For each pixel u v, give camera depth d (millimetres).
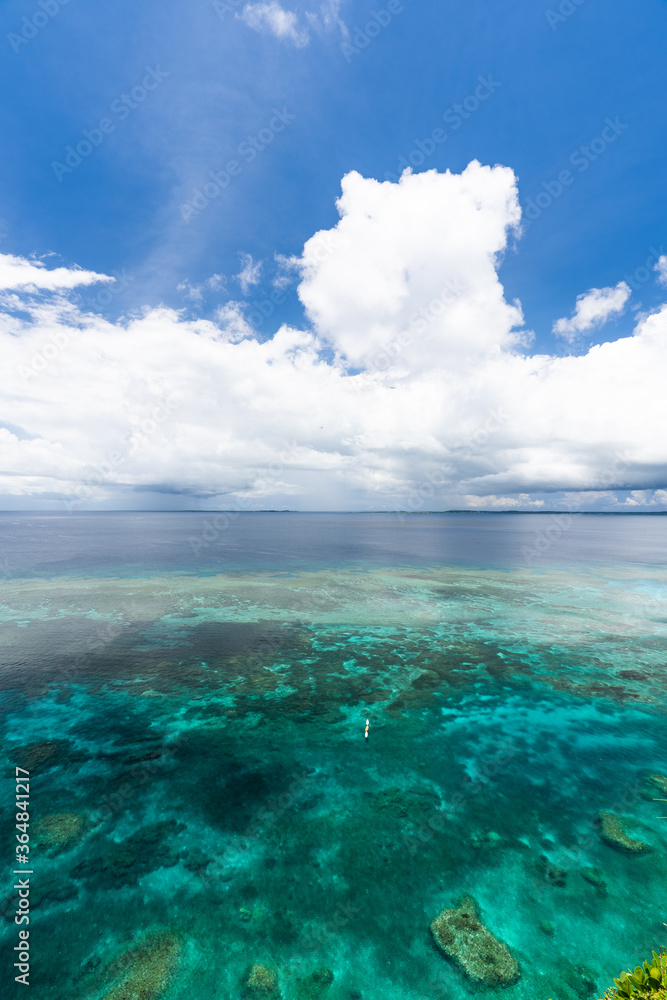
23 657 29844
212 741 20422
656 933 11617
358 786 17391
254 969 10672
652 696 25344
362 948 11195
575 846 14453
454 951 11078
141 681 26562
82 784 17281
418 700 24688
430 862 13758
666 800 16828
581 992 10195
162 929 11562
